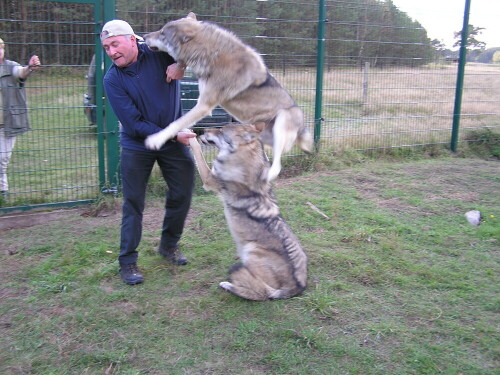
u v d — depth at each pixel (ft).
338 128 27.99
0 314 11.78
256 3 23.93
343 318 11.84
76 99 19.97
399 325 11.58
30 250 15.58
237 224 13.11
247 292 12.42
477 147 31.48
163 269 14.44
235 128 12.85
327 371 9.91
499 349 10.60
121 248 13.55
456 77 30.53
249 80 12.64
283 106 13.08
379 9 27.96
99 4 18.79
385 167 26.73
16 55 18.81
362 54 27.71
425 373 9.87
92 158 22.25
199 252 15.65
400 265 14.79
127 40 12.16
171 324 11.52
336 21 26.43
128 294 12.89
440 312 12.16
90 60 19.63
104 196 19.74
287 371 9.89
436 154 30.32
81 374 9.71
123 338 10.93
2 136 18.90
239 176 12.85
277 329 11.33
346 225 18.11
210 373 9.80
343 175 24.82
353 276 14.07
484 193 22.52
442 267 14.71
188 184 13.88
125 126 12.61
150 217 18.93
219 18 23.06
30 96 19.51
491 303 12.55
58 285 13.21
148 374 9.73
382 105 29.04
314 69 25.54
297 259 12.87
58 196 20.51
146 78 12.73
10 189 20.98
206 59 12.25
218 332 11.23
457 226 18.20
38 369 9.82
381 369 9.97
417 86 29.96
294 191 22.07
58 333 11.07
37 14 18.58
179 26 12.24
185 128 12.80
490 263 15.05
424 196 21.86
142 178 13.24
